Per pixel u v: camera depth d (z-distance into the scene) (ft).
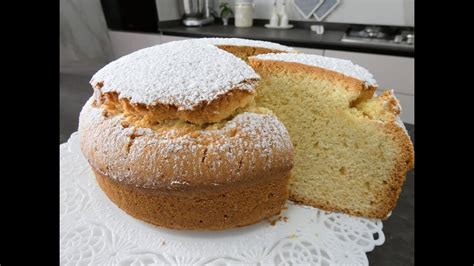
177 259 0.71
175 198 0.75
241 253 0.72
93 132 0.82
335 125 0.85
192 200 0.75
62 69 2.43
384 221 0.85
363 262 0.69
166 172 0.71
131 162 0.74
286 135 0.80
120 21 2.93
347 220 0.84
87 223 0.80
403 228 0.82
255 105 0.85
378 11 2.60
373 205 0.85
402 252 0.74
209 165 0.71
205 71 0.79
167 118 0.76
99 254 0.71
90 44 2.76
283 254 0.72
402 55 2.11
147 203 0.77
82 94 1.79
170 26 3.04
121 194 0.79
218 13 3.26
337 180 0.88
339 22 2.78
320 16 2.82
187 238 0.76
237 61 0.85
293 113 0.90
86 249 0.73
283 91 0.90
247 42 1.11
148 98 0.74
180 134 0.74
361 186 0.85
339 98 0.83
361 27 2.70
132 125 0.78
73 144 1.11
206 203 0.75
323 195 0.90
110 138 0.77
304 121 0.89
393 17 2.57
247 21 2.97
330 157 0.87
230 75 0.78
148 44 2.91
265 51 1.07
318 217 0.84
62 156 1.03
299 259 0.70
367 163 0.83
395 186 0.82
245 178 0.73
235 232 0.78
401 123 0.84
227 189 0.74
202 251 0.72
